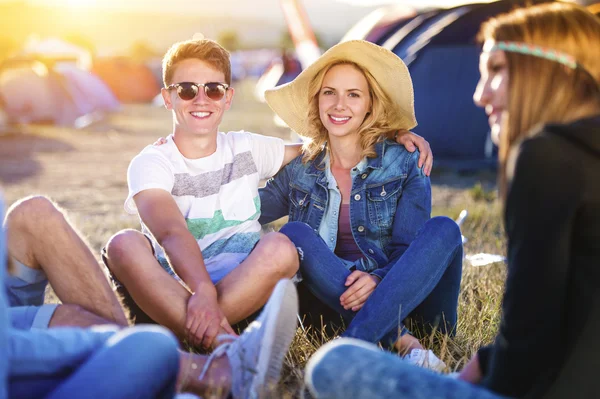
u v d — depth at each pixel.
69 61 21.27
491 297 4.03
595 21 2.10
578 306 1.87
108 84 28.59
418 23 13.00
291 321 2.53
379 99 3.66
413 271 3.07
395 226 3.52
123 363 1.93
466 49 12.15
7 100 19.14
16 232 2.72
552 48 2.07
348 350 2.00
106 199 9.59
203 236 3.45
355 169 3.65
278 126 18.36
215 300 2.90
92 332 2.14
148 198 3.22
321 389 1.98
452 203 8.70
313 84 3.73
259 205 3.62
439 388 1.89
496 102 2.21
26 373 1.97
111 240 3.01
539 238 1.86
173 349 2.06
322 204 3.69
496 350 1.98
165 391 2.12
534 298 1.87
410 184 3.57
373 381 1.93
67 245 2.73
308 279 3.27
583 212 1.85
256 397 2.45
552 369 1.90
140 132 18.20
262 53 52.03
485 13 11.99
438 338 3.32
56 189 10.32
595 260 1.86
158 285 2.92
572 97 2.06
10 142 15.77
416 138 3.69
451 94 12.38
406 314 3.10
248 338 2.53
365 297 3.15
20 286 2.82
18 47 37.88
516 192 1.91
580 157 1.85
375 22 14.02
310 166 3.77
